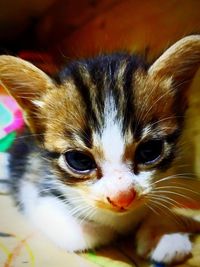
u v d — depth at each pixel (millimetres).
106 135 115
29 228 139
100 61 135
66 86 125
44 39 308
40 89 126
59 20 309
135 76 123
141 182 116
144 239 125
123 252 128
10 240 132
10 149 169
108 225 131
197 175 145
